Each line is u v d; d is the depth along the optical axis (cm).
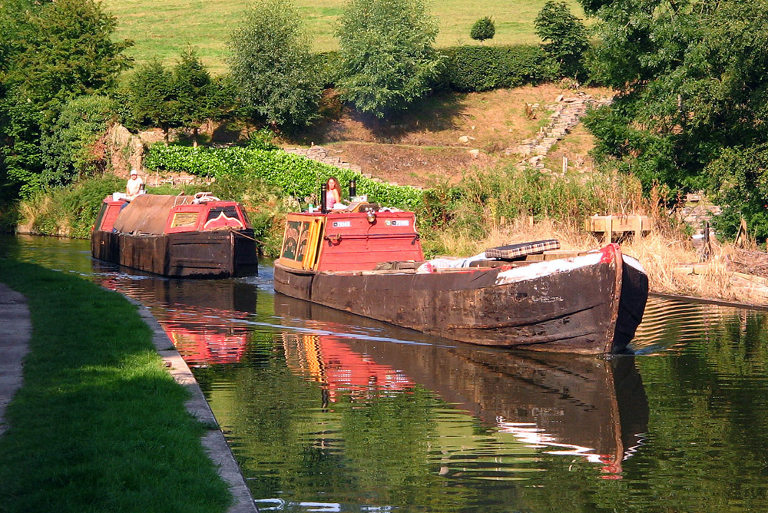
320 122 6238
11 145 5506
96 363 1273
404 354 1666
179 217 3030
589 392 1362
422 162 5656
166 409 1040
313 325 1997
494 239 3048
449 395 1337
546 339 1652
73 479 798
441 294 1831
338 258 2344
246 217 3098
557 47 6750
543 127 6197
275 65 5756
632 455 1045
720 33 2922
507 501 886
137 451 875
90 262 3531
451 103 6631
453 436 1116
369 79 6034
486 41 7481
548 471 982
